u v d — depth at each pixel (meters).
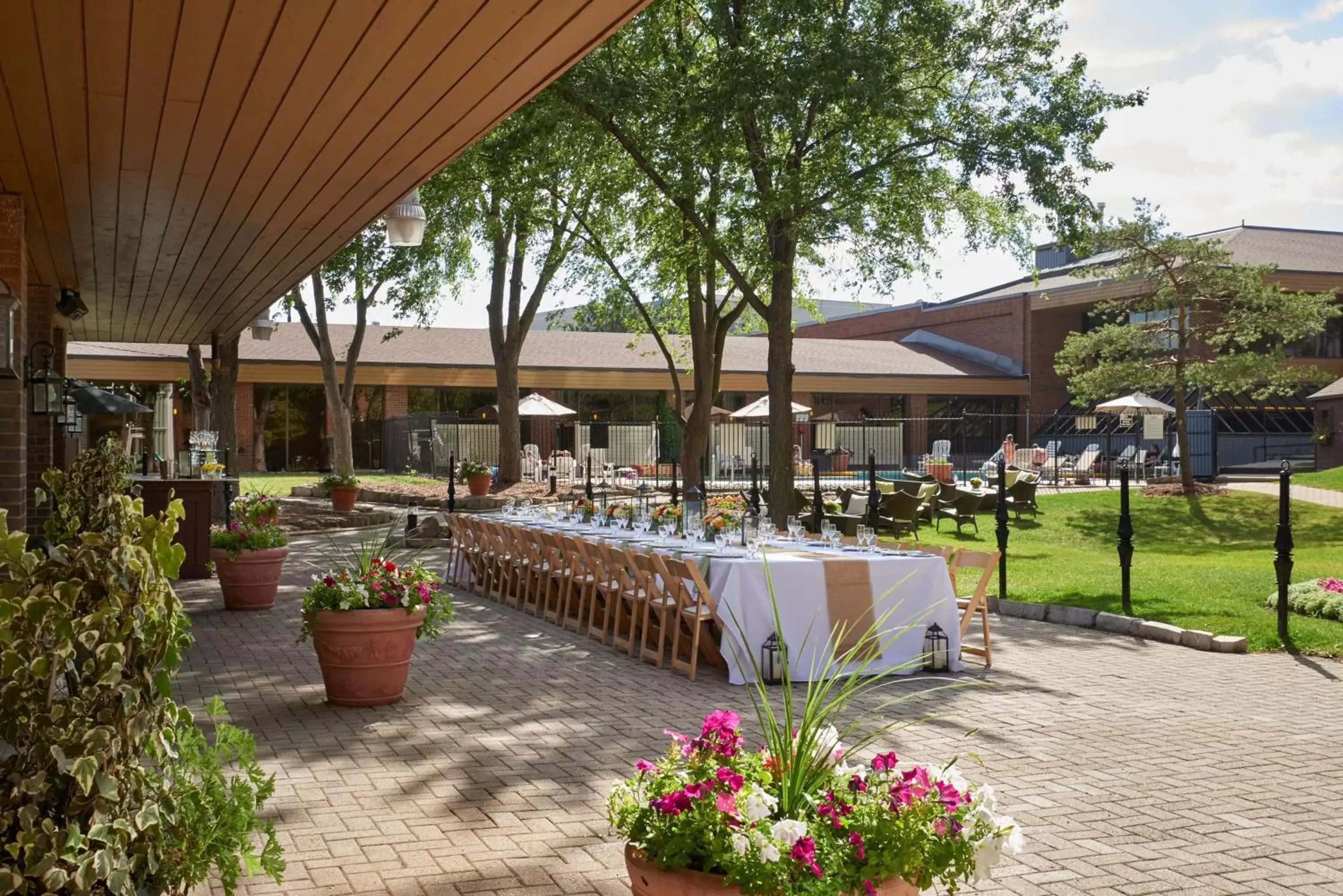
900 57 15.55
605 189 19.95
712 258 18.56
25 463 7.94
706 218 18.25
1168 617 10.87
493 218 23.23
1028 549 19.08
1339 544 19.75
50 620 2.59
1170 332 26.70
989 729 6.95
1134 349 26.64
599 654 9.66
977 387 45.78
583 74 15.44
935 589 8.83
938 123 17.03
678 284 22.02
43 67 5.27
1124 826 5.14
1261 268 25.70
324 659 7.46
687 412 39.75
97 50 5.05
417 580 7.70
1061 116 15.98
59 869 2.44
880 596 8.66
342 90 5.57
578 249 23.48
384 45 4.94
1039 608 11.65
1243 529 21.70
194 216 8.77
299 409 37.03
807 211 16.28
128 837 2.64
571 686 8.27
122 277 12.19
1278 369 27.02
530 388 38.41
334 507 22.47
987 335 49.44
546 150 17.00
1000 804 5.45
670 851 2.97
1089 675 8.68
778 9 14.94
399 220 9.48
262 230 9.26
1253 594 12.23
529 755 6.30
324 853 4.73
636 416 40.38
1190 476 26.14
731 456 30.78
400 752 6.37
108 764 2.60
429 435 32.69
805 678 8.40
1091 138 16.25
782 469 17.22
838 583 8.55
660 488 26.48
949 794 3.15
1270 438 39.59
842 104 15.57
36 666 2.56
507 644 10.12
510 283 26.66
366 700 7.49
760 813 3.01
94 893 2.61
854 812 3.09
